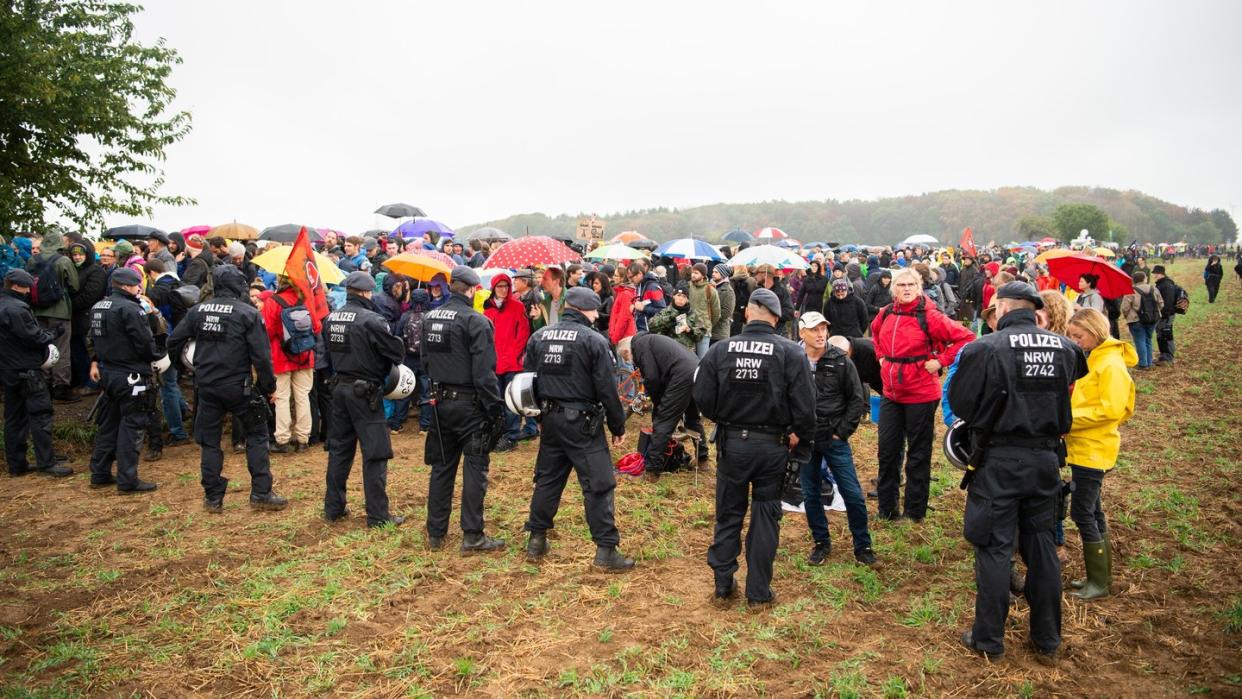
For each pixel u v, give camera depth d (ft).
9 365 24.11
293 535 19.77
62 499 22.57
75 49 37.29
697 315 31.53
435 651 14.25
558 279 28.14
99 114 37.47
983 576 13.94
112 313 22.53
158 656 13.94
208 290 32.07
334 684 13.17
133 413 22.91
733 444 15.64
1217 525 20.31
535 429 30.35
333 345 20.24
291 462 27.12
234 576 17.34
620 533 20.31
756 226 625.82
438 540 19.15
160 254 30.71
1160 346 47.47
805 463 17.11
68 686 12.97
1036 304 14.26
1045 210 631.15
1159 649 14.29
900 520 21.08
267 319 27.50
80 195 39.24
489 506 22.35
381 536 19.79
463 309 18.81
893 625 15.34
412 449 28.96
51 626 15.03
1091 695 12.86
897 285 20.10
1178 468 25.41
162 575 17.26
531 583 17.20
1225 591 16.48
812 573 17.75
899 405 20.61
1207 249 297.94
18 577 17.19
